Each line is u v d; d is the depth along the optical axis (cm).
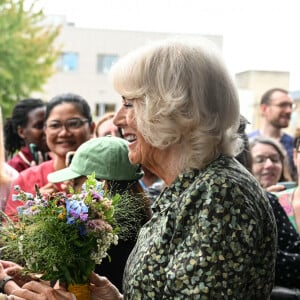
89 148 230
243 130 294
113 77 169
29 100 438
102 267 215
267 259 160
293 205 305
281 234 278
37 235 177
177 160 166
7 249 189
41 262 181
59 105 352
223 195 153
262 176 406
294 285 269
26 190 320
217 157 164
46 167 336
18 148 447
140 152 172
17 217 187
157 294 158
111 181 224
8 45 1180
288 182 407
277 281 271
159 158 170
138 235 181
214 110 162
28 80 1199
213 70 164
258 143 411
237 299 150
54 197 183
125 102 171
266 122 551
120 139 235
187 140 163
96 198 184
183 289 150
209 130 161
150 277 159
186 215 156
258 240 154
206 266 148
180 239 157
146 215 221
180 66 162
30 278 202
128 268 170
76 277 185
